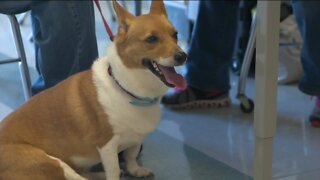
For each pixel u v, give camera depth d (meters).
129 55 1.32
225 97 2.29
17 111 1.43
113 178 1.41
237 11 2.20
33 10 1.62
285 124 2.04
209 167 1.66
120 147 1.44
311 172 1.61
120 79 1.33
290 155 1.74
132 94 1.34
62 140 1.40
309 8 1.80
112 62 1.35
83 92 1.38
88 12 1.67
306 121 2.06
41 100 1.43
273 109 1.19
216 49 2.21
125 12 1.38
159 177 1.59
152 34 1.31
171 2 3.24
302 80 1.99
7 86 2.12
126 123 1.36
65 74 1.70
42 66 1.68
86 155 1.43
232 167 1.66
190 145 1.85
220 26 2.17
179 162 1.70
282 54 2.53
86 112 1.37
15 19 1.62
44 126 1.40
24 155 1.33
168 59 1.29
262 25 1.11
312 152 1.77
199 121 2.11
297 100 2.32
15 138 1.36
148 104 1.38
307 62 1.92
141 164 1.69
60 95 1.41
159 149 1.82
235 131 1.99
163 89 1.39
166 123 2.09
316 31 1.83
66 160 1.42
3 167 1.33
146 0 2.61
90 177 1.54
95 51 1.72
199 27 2.19
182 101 2.24
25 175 1.32
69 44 1.65
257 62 1.16
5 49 2.35
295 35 2.51
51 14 1.59
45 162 1.33
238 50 2.70
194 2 2.82
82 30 1.66
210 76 2.23
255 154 1.26
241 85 2.17
